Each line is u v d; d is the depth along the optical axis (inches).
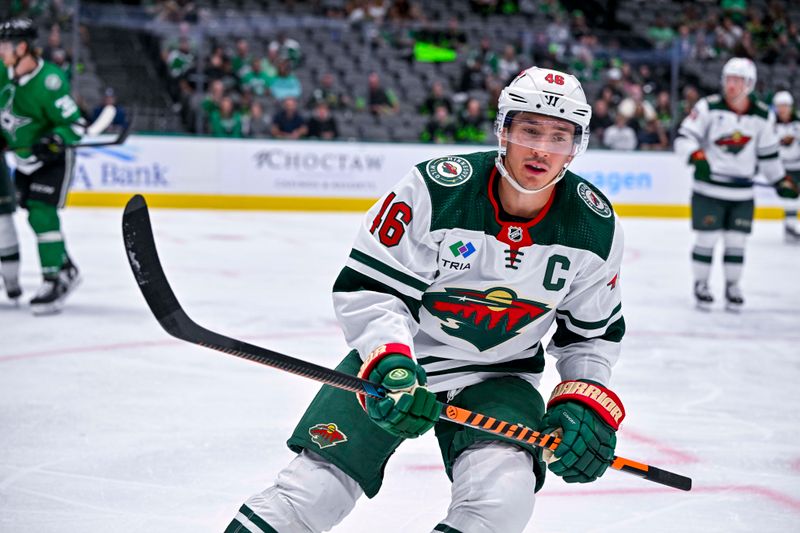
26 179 346.3
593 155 784.9
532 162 109.3
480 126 795.4
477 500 109.7
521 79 111.4
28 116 337.1
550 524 161.5
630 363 293.4
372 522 159.3
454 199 112.7
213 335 100.7
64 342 297.0
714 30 970.1
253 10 901.2
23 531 151.4
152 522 156.7
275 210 753.0
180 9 826.2
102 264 466.9
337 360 279.1
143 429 209.2
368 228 114.7
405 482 179.3
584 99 111.7
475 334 121.2
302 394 241.9
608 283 120.0
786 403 250.8
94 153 714.8
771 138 388.2
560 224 114.7
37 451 192.5
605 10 1002.7
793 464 199.3
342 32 831.7
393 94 824.3
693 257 398.3
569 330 125.7
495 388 122.9
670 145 813.2
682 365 293.0
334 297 115.9
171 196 733.9
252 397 237.8
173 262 478.6
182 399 234.4
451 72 842.8
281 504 112.1
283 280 435.2
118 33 801.6
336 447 114.6
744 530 161.5
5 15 781.9
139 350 287.9
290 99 756.6
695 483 185.2
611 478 186.4
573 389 119.6
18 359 273.6
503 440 115.3
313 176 757.3
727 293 397.1
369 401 108.4
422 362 124.3
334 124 770.8
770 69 922.7
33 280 425.1
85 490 170.9
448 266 114.7
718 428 225.1
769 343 332.8
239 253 519.2
